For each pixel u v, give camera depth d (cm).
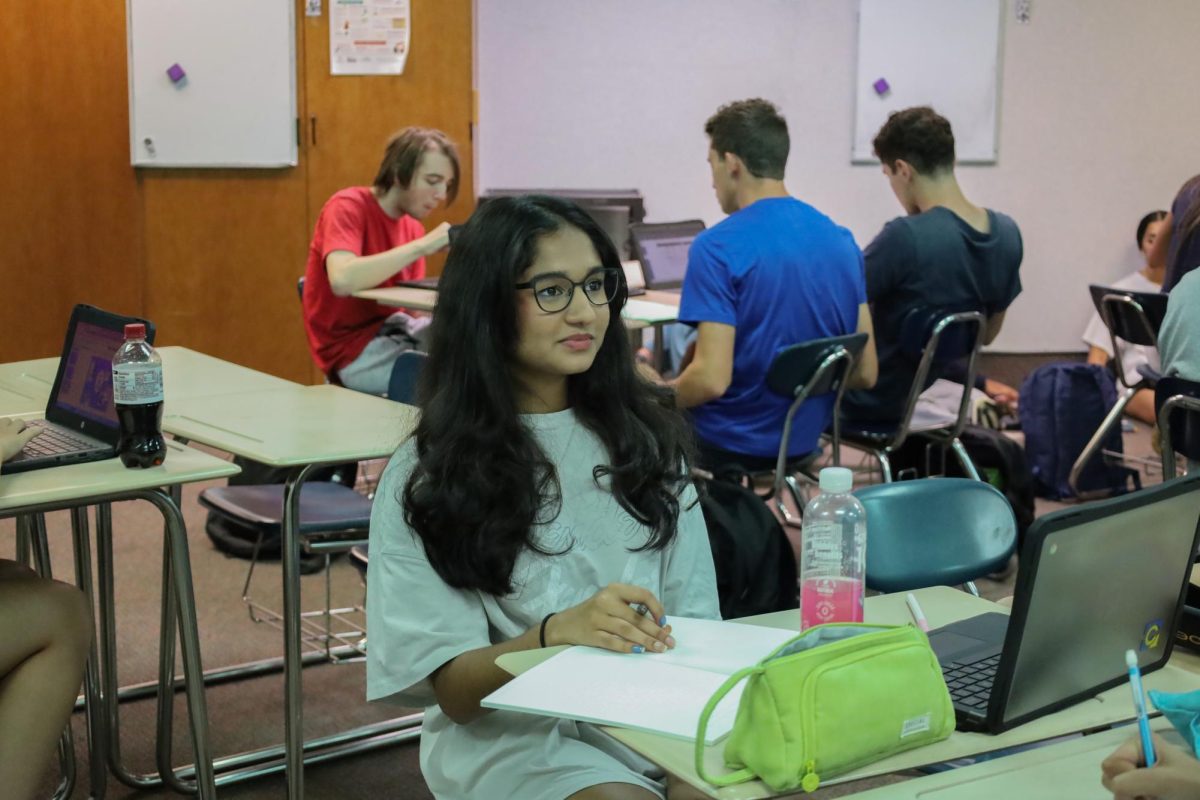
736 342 334
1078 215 681
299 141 591
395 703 181
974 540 229
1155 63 668
